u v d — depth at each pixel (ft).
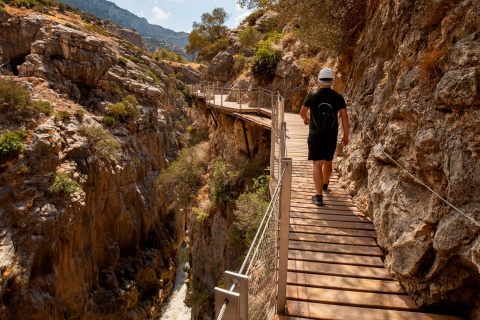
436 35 11.05
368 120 16.51
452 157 8.61
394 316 9.14
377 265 11.59
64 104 86.58
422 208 9.86
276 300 9.37
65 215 58.03
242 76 76.43
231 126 54.75
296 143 30.42
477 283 8.30
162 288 89.66
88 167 70.49
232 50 108.88
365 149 16.42
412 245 9.66
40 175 59.62
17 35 112.57
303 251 12.51
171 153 148.56
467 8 9.50
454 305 8.91
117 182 81.97
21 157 59.11
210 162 63.67
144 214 95.04
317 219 15.06
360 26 27.94
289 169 9.12
